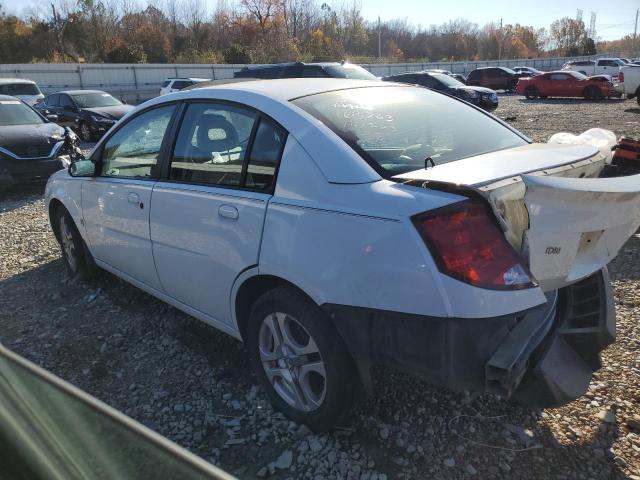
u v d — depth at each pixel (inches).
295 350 104.0
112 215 151.5
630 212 94.0
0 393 48.9
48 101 709.3
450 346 81.0
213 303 122.1
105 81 1376.7
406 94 129.1
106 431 47.7
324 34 2763.3
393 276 84.4
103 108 656.4
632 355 127.9
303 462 99.0
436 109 126.0
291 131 104.0
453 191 85.2
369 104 117.2
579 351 108.7
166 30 2485.2
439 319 81.0
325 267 92.2
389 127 110.1
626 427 104.4
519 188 86.7
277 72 588.1
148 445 46.3
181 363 134.7
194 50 2199.8
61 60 2100.1
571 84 1048.2
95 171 159.3
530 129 589.9
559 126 606.2
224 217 111.5
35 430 47.5
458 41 3772.1
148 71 1440.7
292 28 2669.8
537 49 4328.3
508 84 1381.6
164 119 137.2
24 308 172.4
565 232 87.1
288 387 108.7
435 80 795.4
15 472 45.3
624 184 88.6
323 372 98.7
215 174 118.4
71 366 136.1
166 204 128.4
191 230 121.0
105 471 44.5
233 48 1898.4
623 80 821.9
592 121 644.1
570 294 109.4
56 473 44.8
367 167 94.7
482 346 81.8
